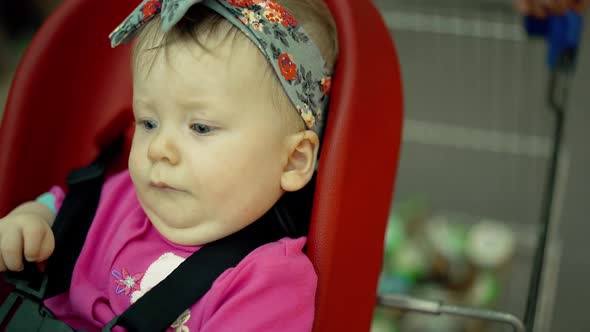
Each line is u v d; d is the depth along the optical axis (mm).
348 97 931
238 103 850
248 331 846
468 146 2301
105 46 1104
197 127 854
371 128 962
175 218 875
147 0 876
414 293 1868
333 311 949
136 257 943
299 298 886
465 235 1998
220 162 850
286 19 894
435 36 2316
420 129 2314
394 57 1007
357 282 988
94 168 1048
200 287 874
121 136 1120
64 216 997
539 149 2207
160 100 856
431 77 2350
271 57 863
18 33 2857
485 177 2422
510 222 2240
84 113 1108
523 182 2361
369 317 1033
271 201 908
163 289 870
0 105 2570
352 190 944
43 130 1077
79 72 1093
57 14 1065
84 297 953
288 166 916
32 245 915
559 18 1364
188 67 842
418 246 1937
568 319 2068
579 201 2410
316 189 938
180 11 800
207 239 886
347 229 947
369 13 991
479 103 2285
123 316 855
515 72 2197
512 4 1593
